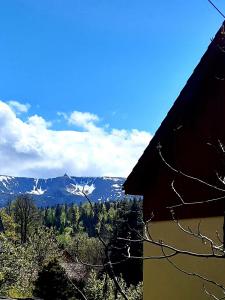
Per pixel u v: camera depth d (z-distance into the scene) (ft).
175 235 31.19
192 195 30.09
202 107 30.68
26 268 113.91
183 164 31.40
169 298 31.01
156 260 32.63
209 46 28.99
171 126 31.89
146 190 35.09
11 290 105.09
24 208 266.16
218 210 27.63
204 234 28.55
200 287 28.58
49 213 445.37
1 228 228.43
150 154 33.42
